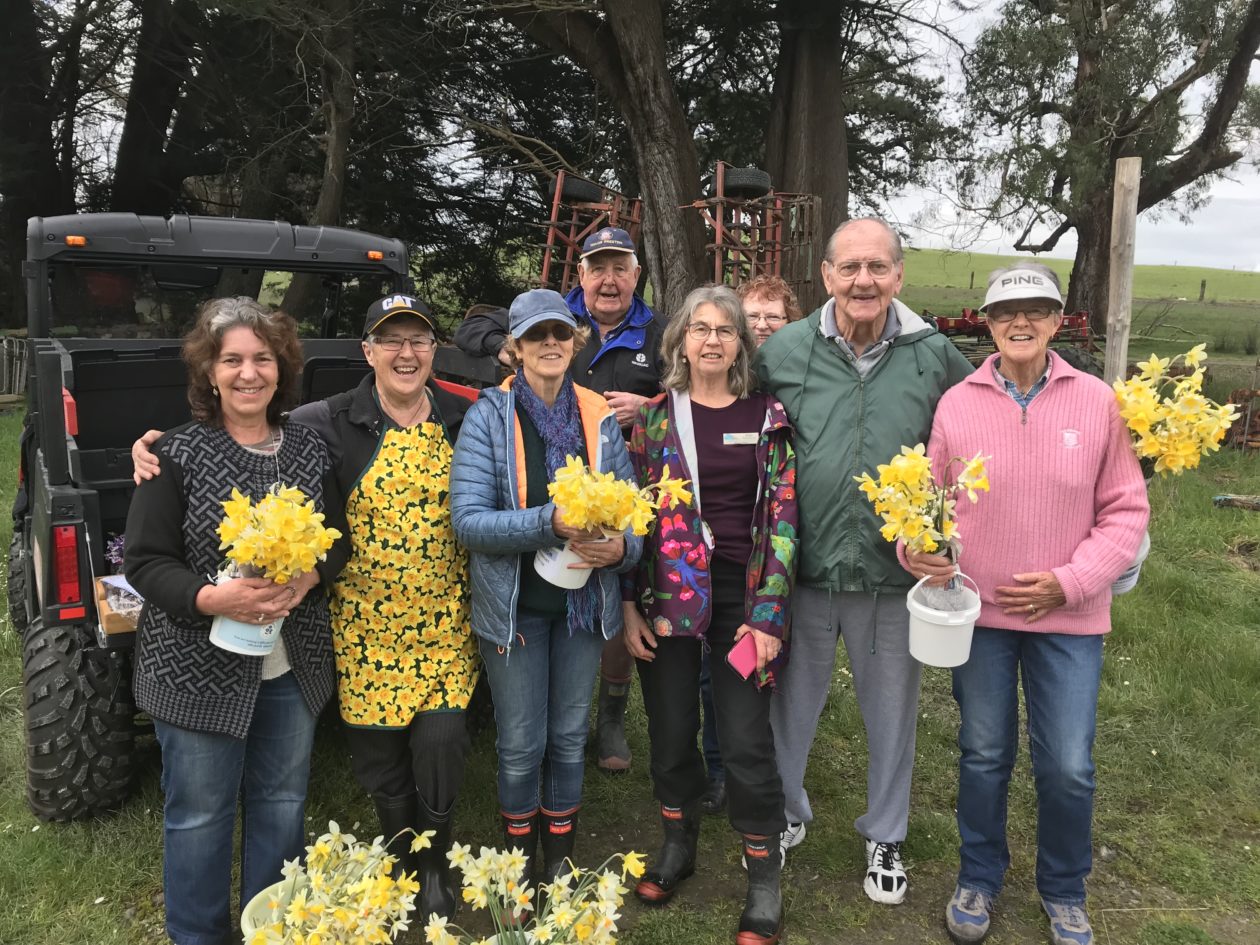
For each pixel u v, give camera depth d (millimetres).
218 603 2033
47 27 16969
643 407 2719
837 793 3445
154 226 3982
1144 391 2273
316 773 3439
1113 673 4395
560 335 2443
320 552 2010
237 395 2160
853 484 2604
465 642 2537
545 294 2465
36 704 2947
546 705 2592
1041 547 2432
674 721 2654
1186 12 14242
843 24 14969
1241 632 4848
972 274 41781
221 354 2154
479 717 3674
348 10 13352
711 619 2609
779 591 2512
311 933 1771
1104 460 2443
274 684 2312
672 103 11375
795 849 3062
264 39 14500
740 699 2576
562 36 11883
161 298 4156
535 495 2467
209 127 17500
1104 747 3740
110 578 2822
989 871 2635
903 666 2691
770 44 15578
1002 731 2566
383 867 1934
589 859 3018
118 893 2762
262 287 4410
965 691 2586
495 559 2418
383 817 2549
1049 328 2404
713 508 2592
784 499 2572
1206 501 7508
